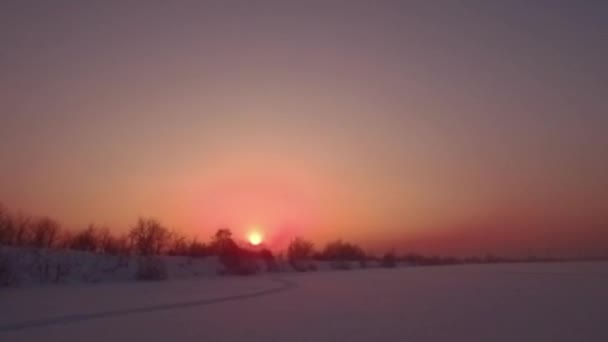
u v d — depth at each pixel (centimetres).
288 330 1961
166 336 1814
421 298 3244
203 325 2072
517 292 3694
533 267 9500
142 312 2477
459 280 5231
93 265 5091
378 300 3142
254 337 1812
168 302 2941
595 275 6103
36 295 3250
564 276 5888
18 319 2170
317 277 6022
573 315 2381
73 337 1773
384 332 1912
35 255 4753
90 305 2719
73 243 5906
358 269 9294
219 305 2828
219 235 7181
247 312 2519
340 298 3281
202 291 3772
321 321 2197
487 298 3259
